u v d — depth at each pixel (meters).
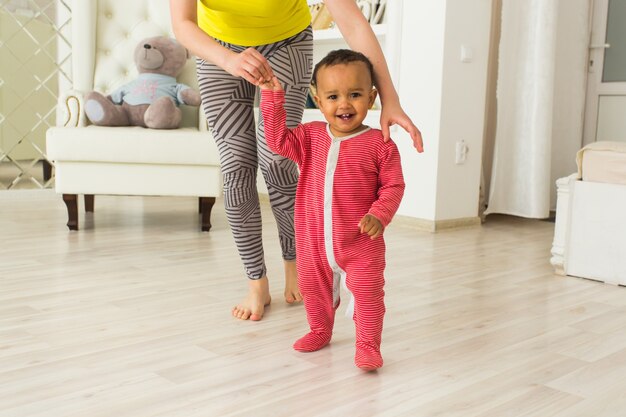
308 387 1.31
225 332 1.66
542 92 3.46
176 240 2.89
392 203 1.31
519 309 1.95
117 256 2.53
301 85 1.74
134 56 3.44
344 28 1.50
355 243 1.38
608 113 4.12
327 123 1.46
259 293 1.80
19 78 4.25
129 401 1.22
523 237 3.24
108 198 4.17
